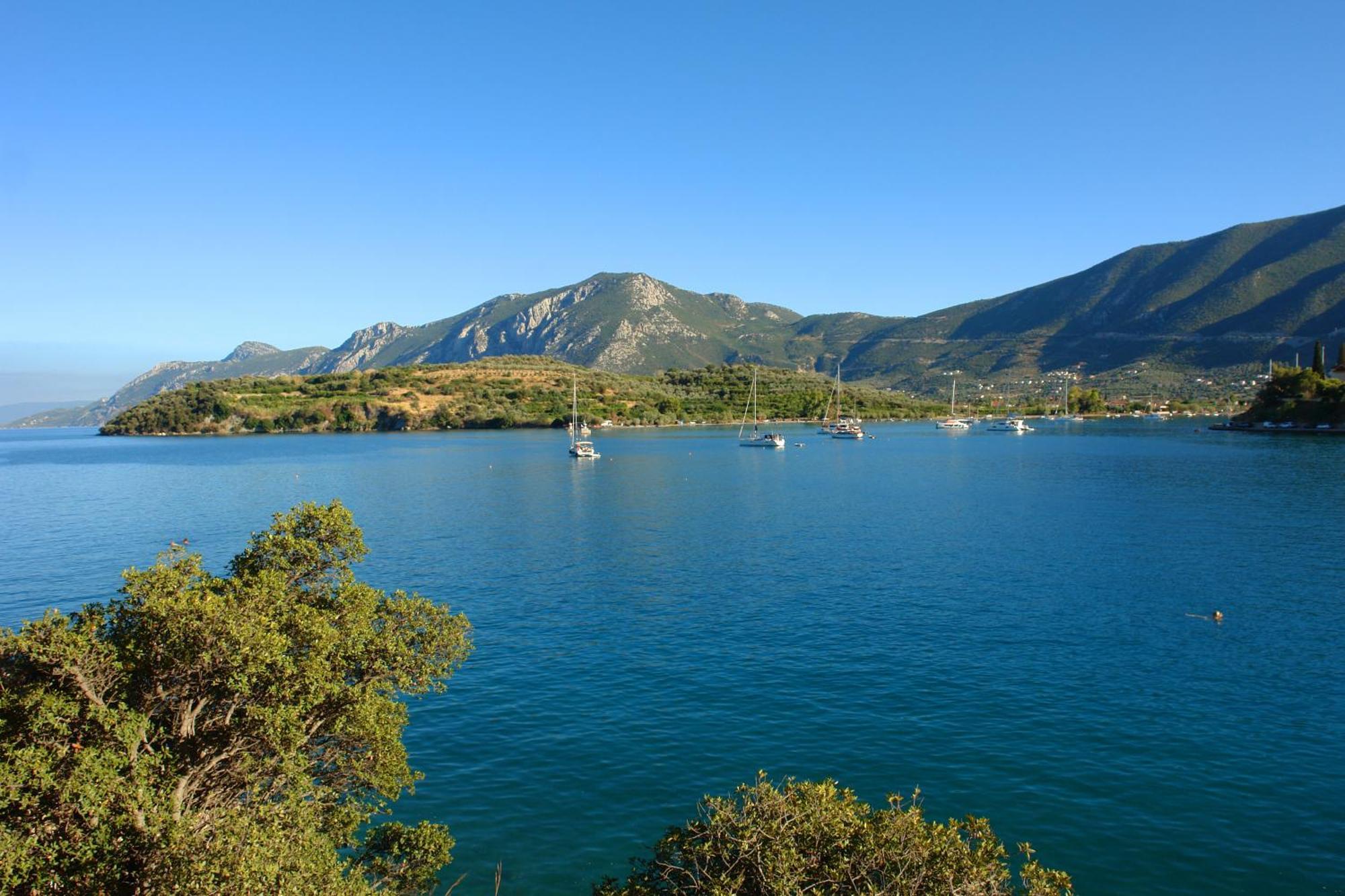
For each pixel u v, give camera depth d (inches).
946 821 957.2
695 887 592.1
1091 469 5182.1
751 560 2465.6
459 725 1256.2
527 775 1095.0
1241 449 6353.3
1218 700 1304.1
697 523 3243.1
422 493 4357.8
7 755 552.4
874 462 6043.3
